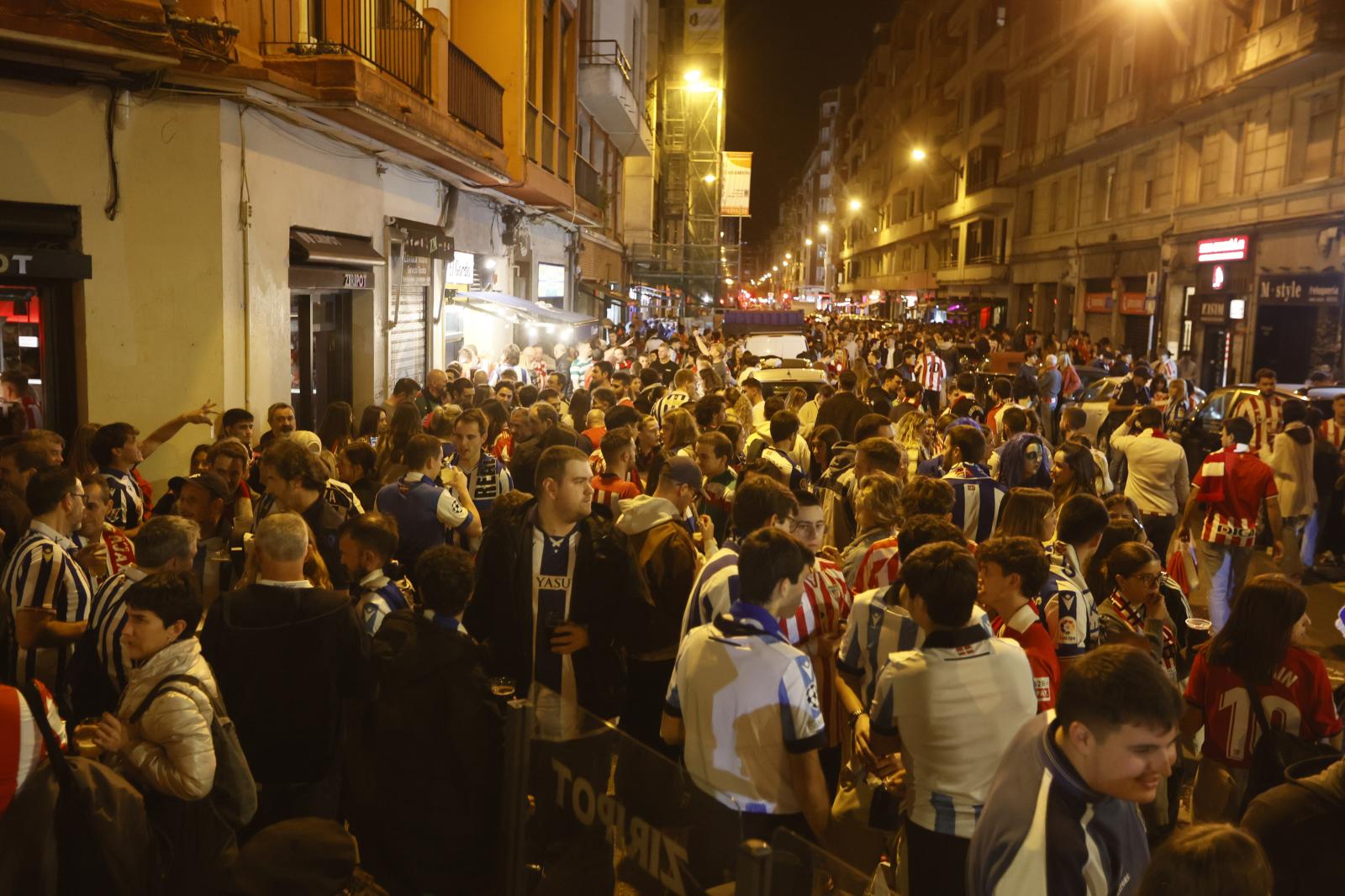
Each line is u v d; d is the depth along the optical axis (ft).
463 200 57.41
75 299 28.27
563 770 11.69
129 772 11.26
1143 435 30.14
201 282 29.68
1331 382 47.62
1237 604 13.64
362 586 15.05
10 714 9.75
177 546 14.33
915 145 220.43
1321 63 68.08
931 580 11.13
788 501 14.33
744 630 11.21
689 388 38.83
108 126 27.91
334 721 12.96
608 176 120.06
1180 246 92.99
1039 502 17.22
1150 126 97.09
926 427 32.73
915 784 11.38
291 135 34.37
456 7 54.13
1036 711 11.28
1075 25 117.70
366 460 22.97
